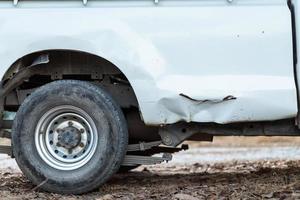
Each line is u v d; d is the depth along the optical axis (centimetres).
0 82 475
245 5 472
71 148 482
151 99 468
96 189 487
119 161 477
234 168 661
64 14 474
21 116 481
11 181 557
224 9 471
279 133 486
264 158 835
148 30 471
